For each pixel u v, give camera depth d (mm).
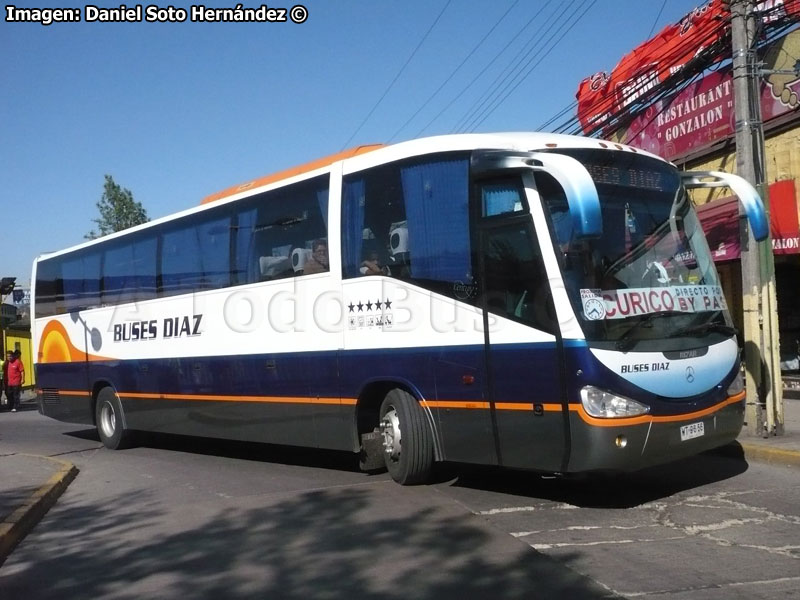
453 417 7727
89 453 13305
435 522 7023
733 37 10398
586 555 5957
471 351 7523
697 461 9477
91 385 14047
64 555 6801
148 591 5703
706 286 7754
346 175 8977
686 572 5531
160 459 12102
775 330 10227
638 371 6762
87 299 14281
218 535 7059
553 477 8703
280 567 6059
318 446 9344
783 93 12828
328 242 9148
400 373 8203
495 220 7398
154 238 12438
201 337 11242
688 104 14883
